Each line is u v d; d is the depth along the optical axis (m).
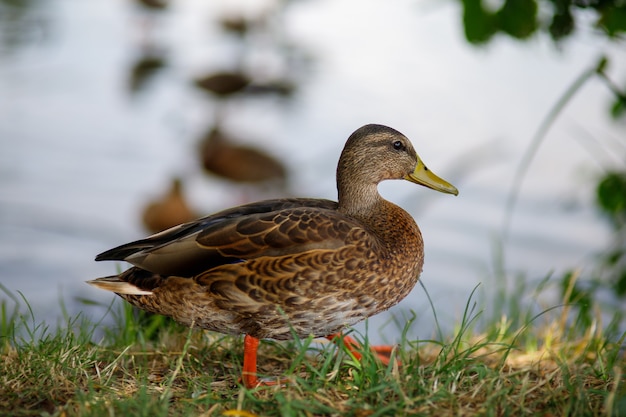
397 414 5.83
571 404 5.92
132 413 5.79
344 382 6.47
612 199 10.07
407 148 7.88
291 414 5.70
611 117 10.72
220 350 7.68
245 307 6.73
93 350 7.19
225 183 15.94
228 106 18.56
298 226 6.79
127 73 20.11
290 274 6.66
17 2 23.09
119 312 8.64
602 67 9.57
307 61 20.00
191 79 19.47
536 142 9.90
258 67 20.25
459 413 5.83
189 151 16.67
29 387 6.32
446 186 7.91
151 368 7.14
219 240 6.75
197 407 6.07
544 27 9.15
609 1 8.80
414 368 6.53
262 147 16.55
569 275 9.54
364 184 7.65
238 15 21.70
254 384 6.70
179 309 6.89
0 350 7.41
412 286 7.45
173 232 7.12
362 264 6.82
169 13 23.02
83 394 6.17
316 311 6.81
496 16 8.80
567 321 9.18
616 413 5.75
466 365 6.73
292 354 7.67
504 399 6.03
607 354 7.43
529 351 7.91
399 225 7.44
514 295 9.43
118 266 8.62
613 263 10.21
